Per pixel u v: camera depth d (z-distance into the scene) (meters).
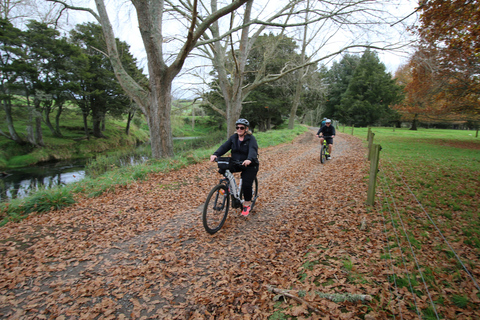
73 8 11.07
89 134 35.31
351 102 52.53
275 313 2.48
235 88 16.31
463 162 9.37
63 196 6.27
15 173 18.52
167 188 7.47
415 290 2.59
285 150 15.02
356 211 4.91
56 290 2.99
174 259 3.56
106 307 2.70
